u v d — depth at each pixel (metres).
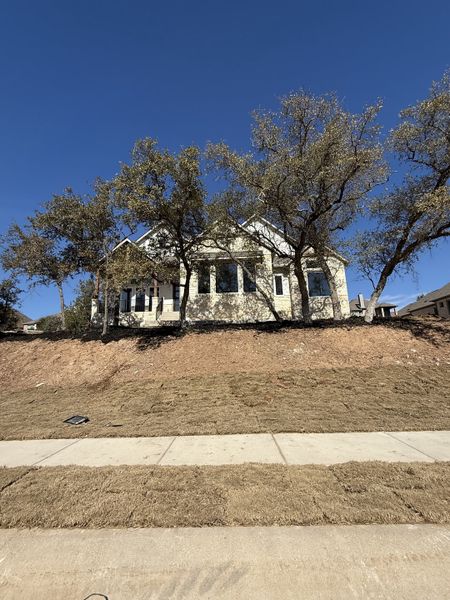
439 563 2.93
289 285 20.67
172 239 14.61
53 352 14.05
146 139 12.59
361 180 13.00
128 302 21.31
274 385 10.30
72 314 25.92
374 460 5.25
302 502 3.86
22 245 14.88
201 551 3.14
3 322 18.36
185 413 8.77
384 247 14.28
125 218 13.45
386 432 6.99
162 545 3.25
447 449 5.79
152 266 13.41
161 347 13.41
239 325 15.52
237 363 11.92
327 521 3.53
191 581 2.82
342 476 4.56
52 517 3.73
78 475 4.89
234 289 20.14
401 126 12.48
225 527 3.50
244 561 3.00
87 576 2.92
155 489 4.31
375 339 12.73
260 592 2.69
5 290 17.45
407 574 2.83
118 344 14.03
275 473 4.74
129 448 6.38
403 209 13.35
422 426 7.26
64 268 14.80
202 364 12.03
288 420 7.89
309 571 2.88
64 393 11.01
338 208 13.59
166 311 20.92
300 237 14.06
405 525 3.45
